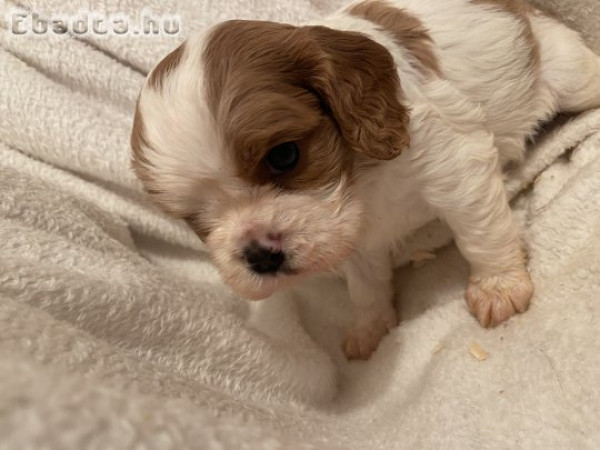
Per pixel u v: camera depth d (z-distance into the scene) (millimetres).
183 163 269
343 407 341
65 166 397
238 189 274
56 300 280
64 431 176
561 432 276
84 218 350
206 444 197
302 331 366
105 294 292
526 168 370
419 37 315
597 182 335
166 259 407
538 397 288
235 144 263
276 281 279
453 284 361
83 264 311
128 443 182
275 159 271
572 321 303
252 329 332
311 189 277
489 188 317
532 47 350
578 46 368
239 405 280
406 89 301
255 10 395
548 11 390
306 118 269
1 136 394
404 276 383
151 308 302
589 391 279
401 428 309
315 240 275
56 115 387
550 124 379
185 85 268
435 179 308
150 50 399
